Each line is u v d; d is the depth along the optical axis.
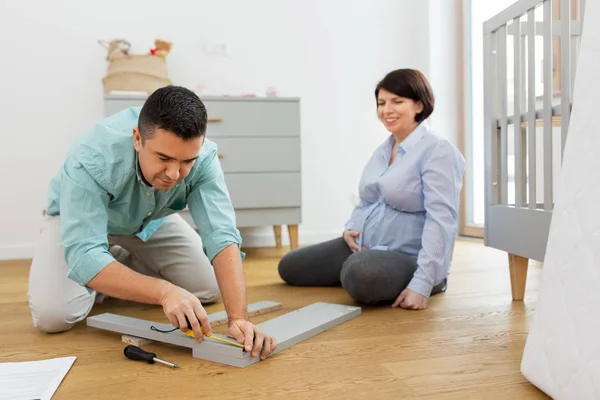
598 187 0.83
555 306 0.89
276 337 1.20
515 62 1.66
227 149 2.77
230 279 1.16
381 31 3.42
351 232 1.88
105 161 1.13
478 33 3.33
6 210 2.91
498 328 1.33
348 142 3.39
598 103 0.86
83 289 1.40
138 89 2.74
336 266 1.92
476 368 1.04
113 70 2.75
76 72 2.97
